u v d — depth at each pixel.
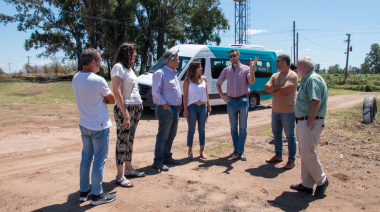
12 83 25.22
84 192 3.95
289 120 5.35
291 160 5.41
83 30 35.53
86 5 32.12
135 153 6.41
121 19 33.59
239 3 38.34
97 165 3.86
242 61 13.27
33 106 12.84
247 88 5.88
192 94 5.74
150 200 4.03
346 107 15.12
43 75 37.69
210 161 5.84
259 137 7.95
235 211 3.76
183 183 4.64
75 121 9.91
